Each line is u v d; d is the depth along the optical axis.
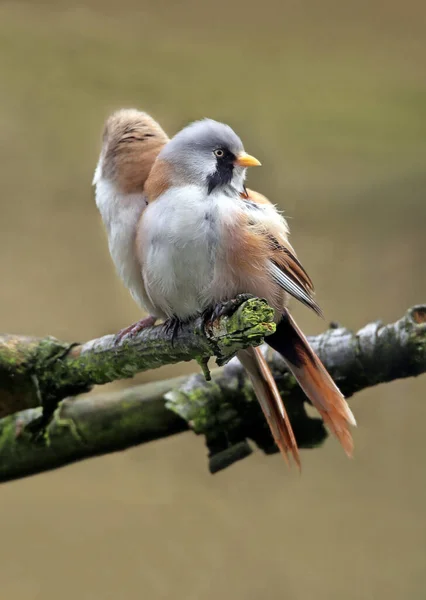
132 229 8.08
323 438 8.08
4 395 7.52
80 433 8.12
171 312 7.63
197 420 8.00
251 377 7.77
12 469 8.23
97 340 7.38
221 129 7.77
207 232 7.39
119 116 8.41
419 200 12.70
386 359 7.32
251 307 6.42
